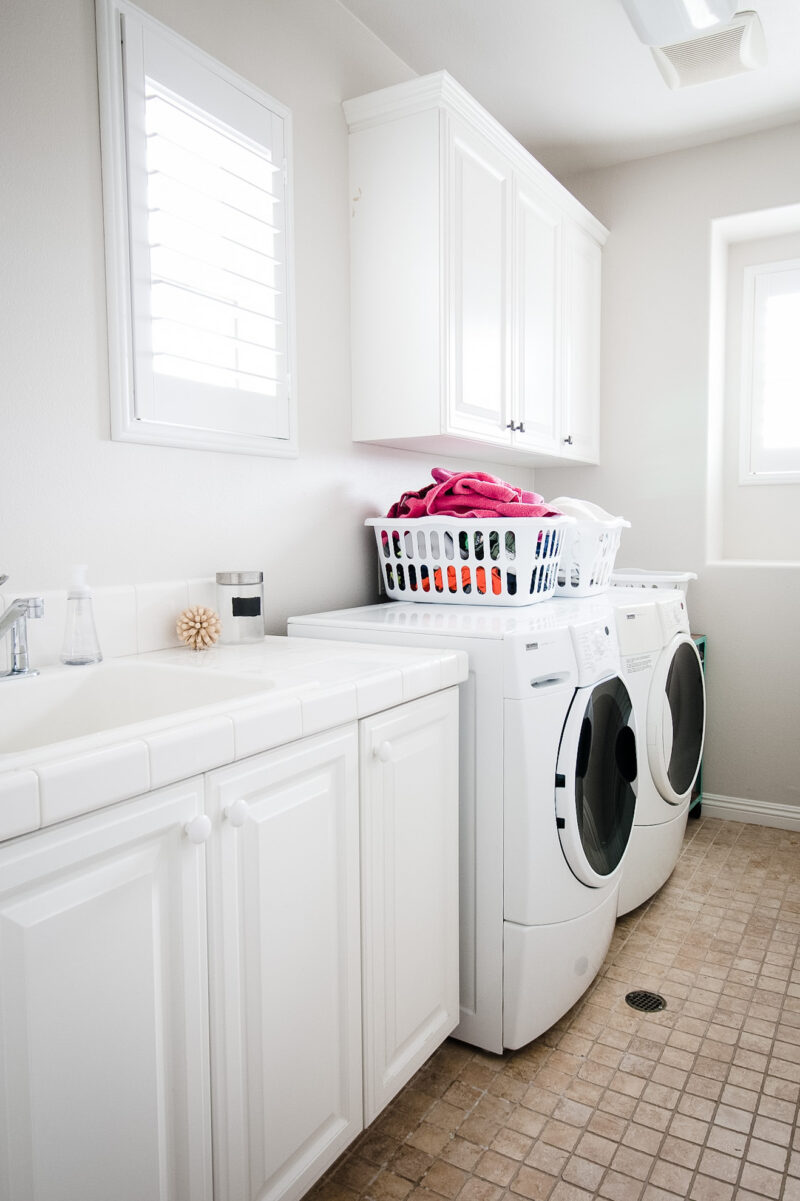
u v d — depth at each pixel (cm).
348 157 221
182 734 95
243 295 182
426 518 209
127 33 153
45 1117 81
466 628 169
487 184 226
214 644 167
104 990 88
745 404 335
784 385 328
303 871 119
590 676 180
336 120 216
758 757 310
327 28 213
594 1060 168
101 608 153
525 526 198
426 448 251
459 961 170
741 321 334
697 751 260
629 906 225
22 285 138
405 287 212
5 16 134
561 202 276
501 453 272
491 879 165
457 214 211
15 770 78
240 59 185
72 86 145
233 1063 105
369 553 238
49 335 143
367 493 236
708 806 321
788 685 302
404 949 144
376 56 233
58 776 80
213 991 103
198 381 172
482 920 167
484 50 241
